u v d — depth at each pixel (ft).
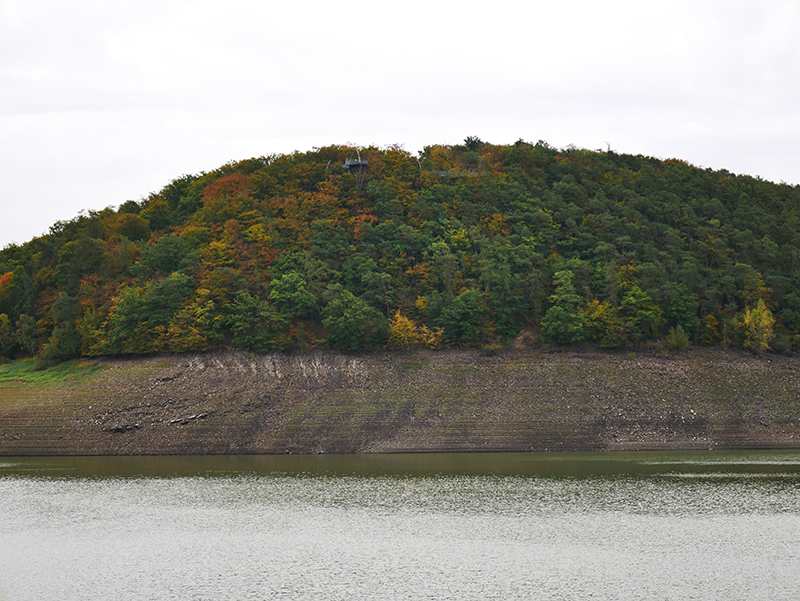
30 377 408.67
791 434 339.77
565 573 164.25
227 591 156.04
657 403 358.43
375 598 151.12
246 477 271.28
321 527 203.21
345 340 406.21
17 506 231.09
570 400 359.87
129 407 362.53
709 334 431.02
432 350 410.93
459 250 465.06
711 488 244.01
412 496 237.45
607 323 414.82
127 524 208.95
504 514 213.87
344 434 340.39
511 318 428.15
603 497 232.73
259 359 401.49
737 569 165.37
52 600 152.25
